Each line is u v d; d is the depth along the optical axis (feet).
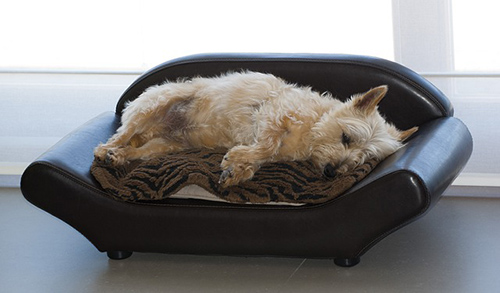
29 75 8.55
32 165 6.80
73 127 8.57
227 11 8.31
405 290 6.61
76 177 6.81
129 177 6.85
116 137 7.12
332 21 8.21
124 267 7.00
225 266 6.99
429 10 8.09
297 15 8.24
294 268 6.93
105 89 8.52
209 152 7.19
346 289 6.63
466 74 8.05
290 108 6.99
